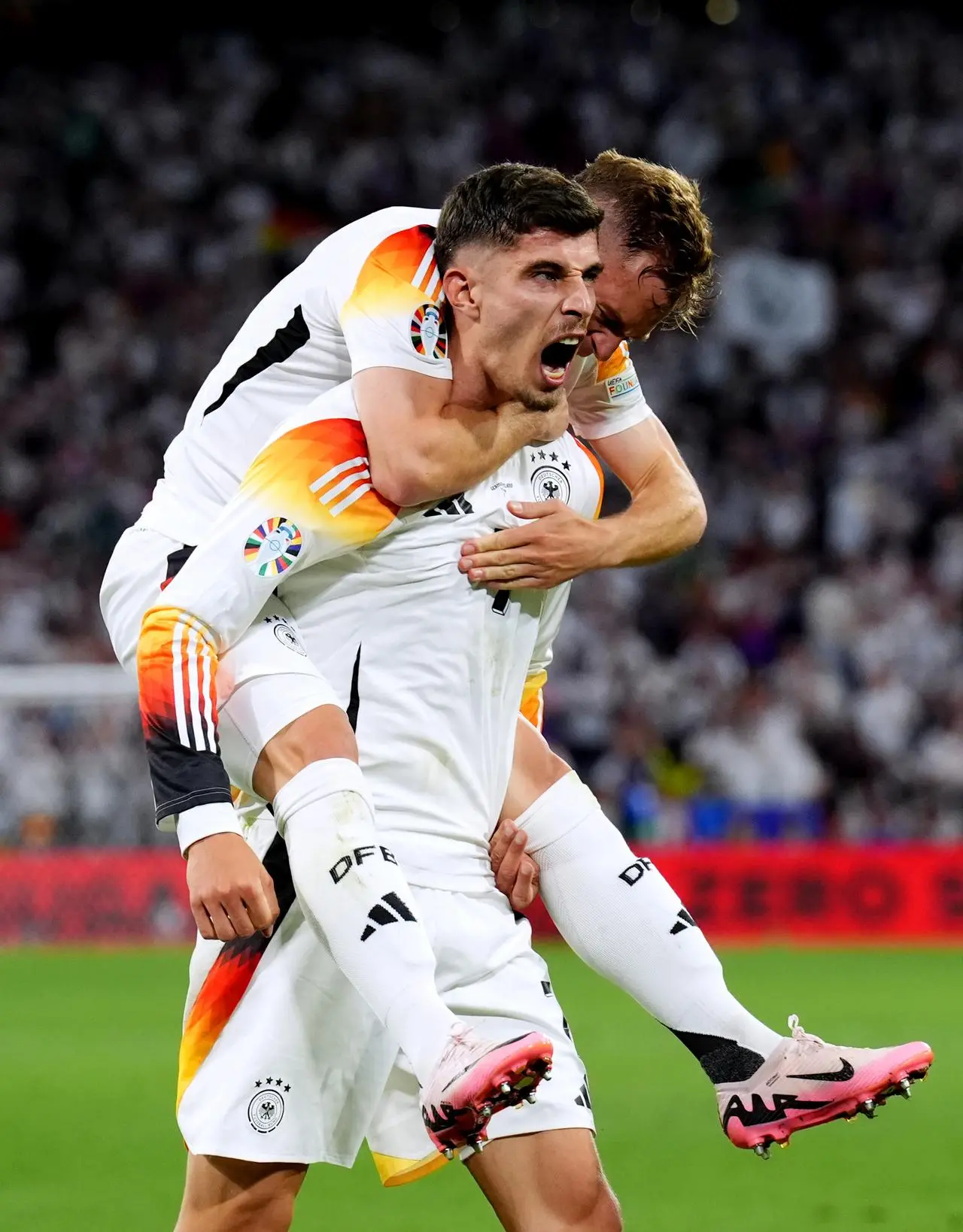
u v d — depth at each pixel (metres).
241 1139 5.04
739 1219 9.09
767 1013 17.45
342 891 4.89
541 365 5.15
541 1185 5.28
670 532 6.03
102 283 36.56
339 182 38.56
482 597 5.40
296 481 5.12
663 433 6.36
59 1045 15.72
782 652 30.95
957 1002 18.48
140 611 5.60
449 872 5.34
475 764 5.44
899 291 37.59
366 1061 5.22
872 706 29.61
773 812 27.77
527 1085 4.57
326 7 40.53
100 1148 11.14
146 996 19.19
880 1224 9.00
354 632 5.32
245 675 5.17
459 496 5.37
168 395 35.03
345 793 5.02
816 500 33.88
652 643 31.02
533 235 5.04
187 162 38.25
